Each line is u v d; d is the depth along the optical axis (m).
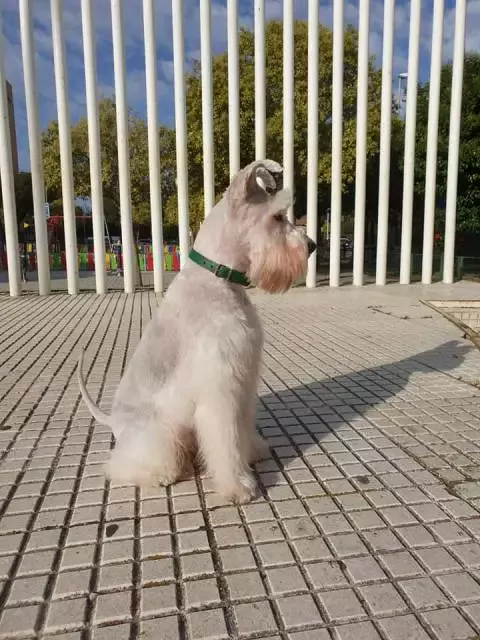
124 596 0.54
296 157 4.50
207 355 0.67
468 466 0.83
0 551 0.62
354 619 0.50
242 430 0.73
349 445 0.91
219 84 4.43
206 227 0.73
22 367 1.47
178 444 0.75
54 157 5.21
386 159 3.50
